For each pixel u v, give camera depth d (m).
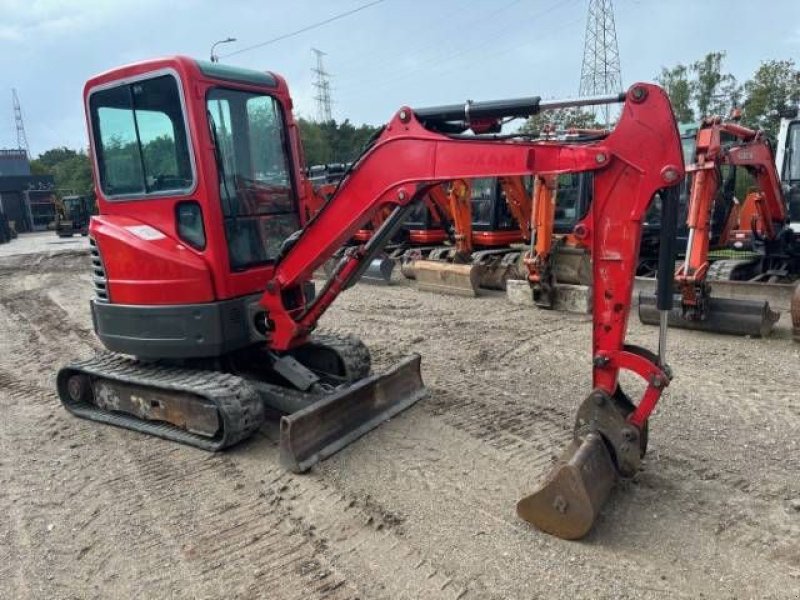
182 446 4.67
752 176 8.58
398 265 13.27
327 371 5.37
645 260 10.38
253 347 5.09
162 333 4.64
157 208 4.70
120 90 4.65
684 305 7.18
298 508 3.69
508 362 6.45
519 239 12.23
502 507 3.59
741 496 3.61
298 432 4.12
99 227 4.90
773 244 8.91
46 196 51.69
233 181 4.65
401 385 5.09
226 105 4.60
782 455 4.12
